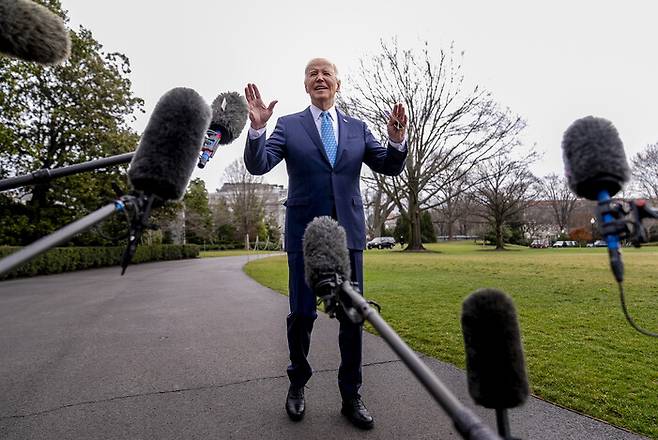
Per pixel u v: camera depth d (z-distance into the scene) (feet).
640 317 16.12
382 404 8.71
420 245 98.43
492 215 122.72
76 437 7.50
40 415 8.42
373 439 7.26
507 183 118.21
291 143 8.34
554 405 8.30
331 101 8.79
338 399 9.07
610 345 12.28
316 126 8.48
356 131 8.79
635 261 48.24
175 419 8.18
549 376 9.78
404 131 7.73
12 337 15.38
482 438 1.91
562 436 7.13
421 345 12.64
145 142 3.07
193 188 94.38
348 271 3.90
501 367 2.87
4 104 45.32
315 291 3.82
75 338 15.10
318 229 3.94
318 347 13.09
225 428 7.77
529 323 15.20
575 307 18.35
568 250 111.75
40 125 55.21
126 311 20.83
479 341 2.95
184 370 11.19
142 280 37.88
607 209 2.74
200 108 3.24
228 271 47.57
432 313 17.42
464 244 164.66
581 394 8.77
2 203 52.11
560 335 13.47
